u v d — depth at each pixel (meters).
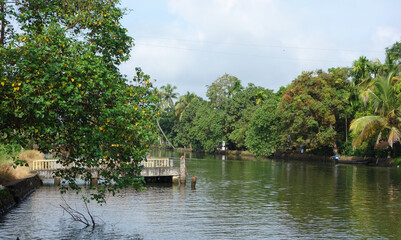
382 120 55.19
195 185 35.06
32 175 31.27
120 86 13.81
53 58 12.23
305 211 23.17
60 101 11.92
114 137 13.59
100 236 17.02
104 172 15.37
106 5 14.77
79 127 13.25
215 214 22.16
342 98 68.06
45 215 21.08
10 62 12.27
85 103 13.21
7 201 22.55
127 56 14.89
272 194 29.94
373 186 34.72
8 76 12.09
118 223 19.64
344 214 22.34
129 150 13.91
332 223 20.05
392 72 55.72
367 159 62.28
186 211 22.95
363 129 54.78
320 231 18.36
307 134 70.25
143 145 14.17
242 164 62.66
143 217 21.17
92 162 14.25
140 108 14.13
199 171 49.66
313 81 69.81
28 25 14.11
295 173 47.16
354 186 34.72
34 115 12.61
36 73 12.08
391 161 58.12
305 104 68.81
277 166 58.31
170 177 37.50
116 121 13.28
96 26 14.62
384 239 17.00
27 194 27.77
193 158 80.38
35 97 11.57
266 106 77.50
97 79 12.66
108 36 14.85
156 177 37.44
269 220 20.69
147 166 36.53
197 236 17.36
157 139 14.27
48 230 17.88
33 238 16.42
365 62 65.50
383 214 22.31
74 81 12.59
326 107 66.56
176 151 123.38
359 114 62.97
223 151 103.25
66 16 14.27
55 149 14.98
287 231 18.33
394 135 53.16
